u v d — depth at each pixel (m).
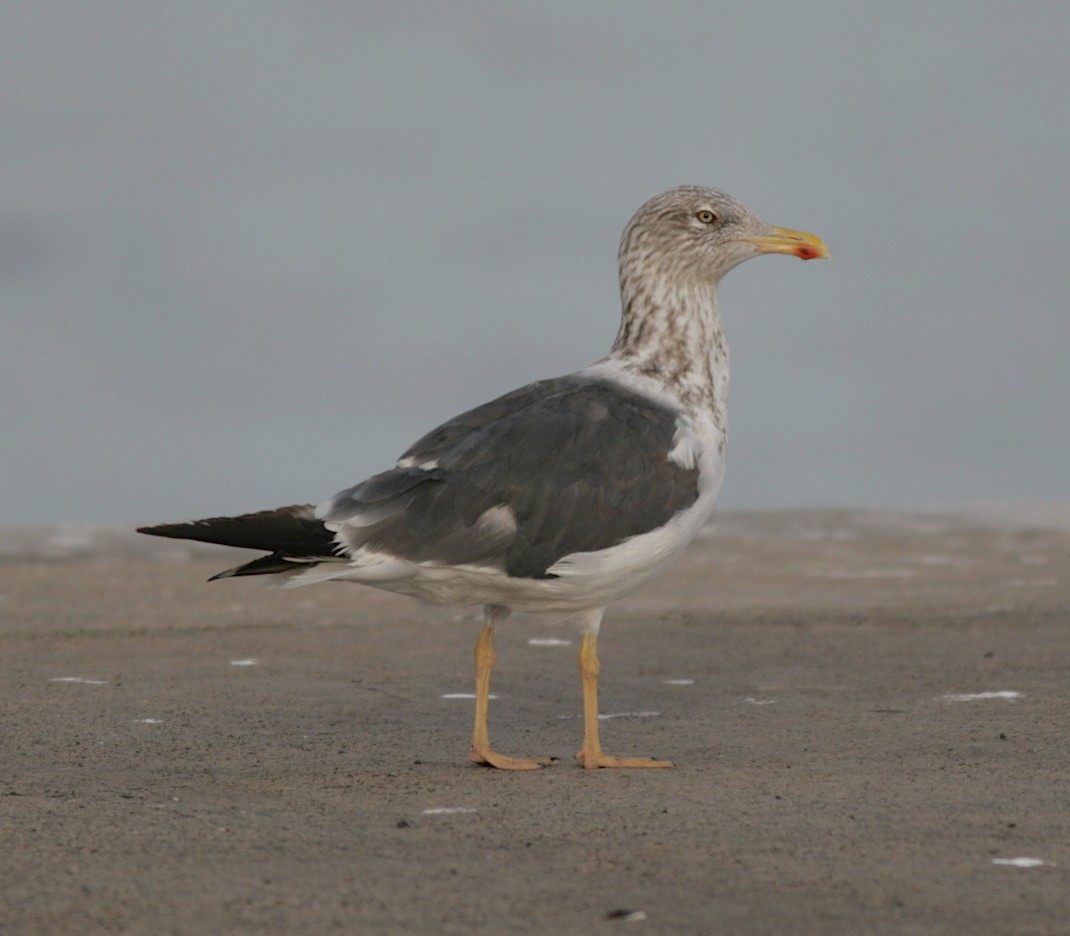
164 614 20.81
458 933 7.75
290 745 13.01
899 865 8.91
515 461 11.84
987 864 8.93
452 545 11.63
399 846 9.41
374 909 8.12
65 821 10.08
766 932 7.75
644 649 18.17
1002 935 7.70
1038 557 26.80
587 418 12.23
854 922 7.89
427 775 11.78
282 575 11.82
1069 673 16.14
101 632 19.16
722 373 13.47
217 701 14.93
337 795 10.97
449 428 12.38
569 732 13.73
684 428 12.62
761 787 11.12
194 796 10.92
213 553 28.09
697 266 13.36
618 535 11.96
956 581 23.95
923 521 31.58
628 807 10.48
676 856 9.14
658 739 13.27
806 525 31.20
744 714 14.37
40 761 12.22
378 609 21.34
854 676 16.30
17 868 8.88
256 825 9.98
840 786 11.11
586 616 12.54
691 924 7.88
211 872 8.81
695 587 23.45
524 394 12.80
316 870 8.86
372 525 11.59
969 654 17.48
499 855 9.19
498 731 13.76
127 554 27.91
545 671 16.80
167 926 7.87
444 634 19.22
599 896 8.34
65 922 7.93
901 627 19.55
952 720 13.77
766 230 13.41
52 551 27.97
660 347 13.27
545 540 11.78
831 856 9.12
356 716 14.35
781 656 17.59
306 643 18.50
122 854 9.21
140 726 13.69
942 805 10.45
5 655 17.45
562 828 9.87
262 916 8.02
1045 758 12.07
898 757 12.22
